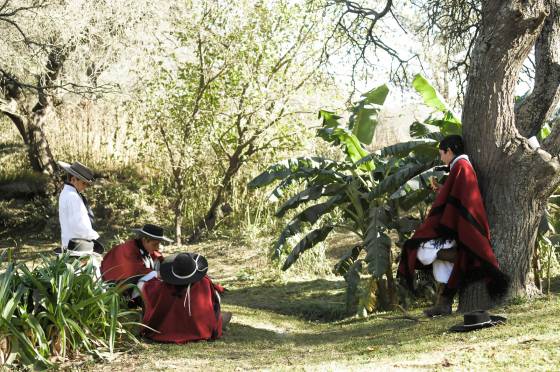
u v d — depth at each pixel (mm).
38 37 17281
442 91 15555
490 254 7062
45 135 22484
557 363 4777
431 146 8992
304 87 17938
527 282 7461
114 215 19906
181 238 18094
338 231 15688
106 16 17500
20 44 17234
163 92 16750
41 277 6738
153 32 17969
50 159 21469
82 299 6812
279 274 12945
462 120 7770
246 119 17156
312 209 10250
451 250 7203
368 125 10414
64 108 23000
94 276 7383
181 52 18016
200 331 7312
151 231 7832
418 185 8445
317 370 5312
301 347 6883
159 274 7824
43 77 18062
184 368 6004
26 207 19844
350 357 5852
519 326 6105
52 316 6422
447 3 11938
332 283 12219
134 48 17828
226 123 17219
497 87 7457
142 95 17328
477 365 4957
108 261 7824
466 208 7074
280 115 17484
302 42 17297
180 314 7309
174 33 17344
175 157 17016
